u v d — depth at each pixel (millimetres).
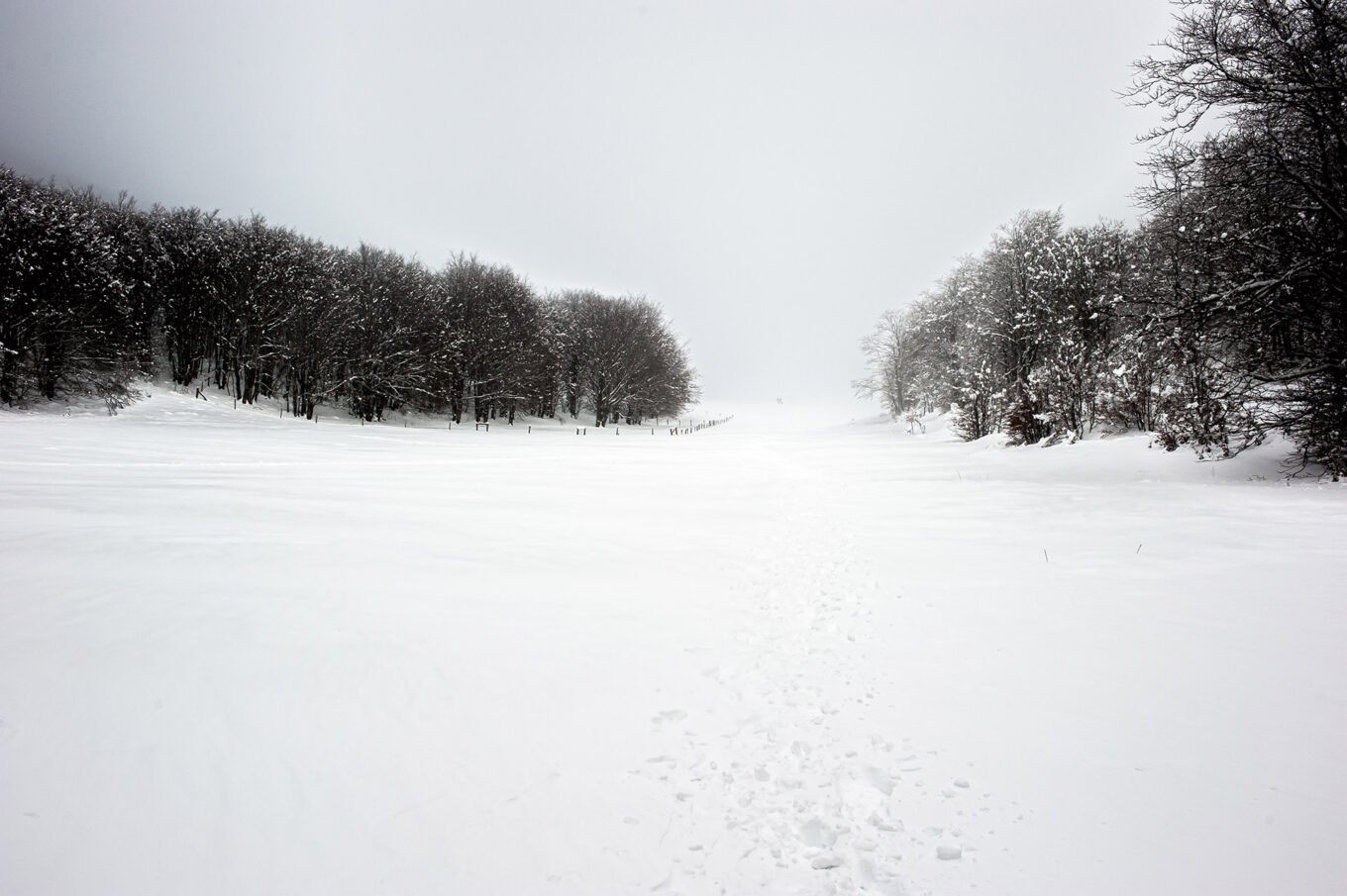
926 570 6527
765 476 16641
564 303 66625
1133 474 12867
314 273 39312
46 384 30109
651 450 28125
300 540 7062
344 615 4832
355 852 2402
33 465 12664
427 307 44875
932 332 45094
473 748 3150
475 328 47031
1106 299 18984
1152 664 3943
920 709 3535
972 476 14609
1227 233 12586
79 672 3693
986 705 3543
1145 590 5441
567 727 3387
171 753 2998
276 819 2586
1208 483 11383
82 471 12102
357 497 10500
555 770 2982
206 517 7969
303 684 3727
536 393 53844
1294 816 2467
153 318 38375
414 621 4812
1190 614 4785
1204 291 13430
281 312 37594
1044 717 3373
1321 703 3354
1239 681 3648
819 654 4391
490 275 51156
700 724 3434
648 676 4043
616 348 59844
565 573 6441
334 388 40875
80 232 31531
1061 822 2510
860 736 3266
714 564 7047
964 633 4691
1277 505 9008
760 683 3947
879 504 11141
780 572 6699
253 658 4008
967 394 27234
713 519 9992
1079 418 19812
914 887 2205
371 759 3029
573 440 39281
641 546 7902
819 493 12953
